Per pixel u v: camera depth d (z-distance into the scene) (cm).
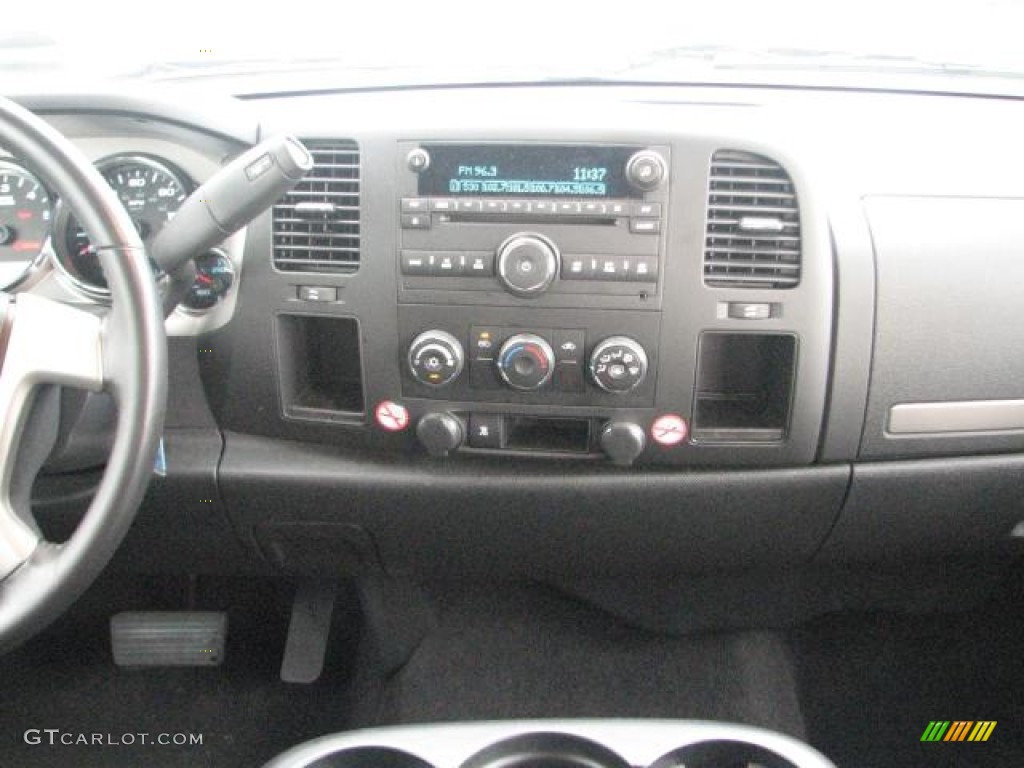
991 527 146
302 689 178
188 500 143
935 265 126
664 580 180
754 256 122
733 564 153
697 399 129
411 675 175
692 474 136
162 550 154
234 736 169
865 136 136
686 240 121
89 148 136
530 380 125
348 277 126
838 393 129
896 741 164
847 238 124
